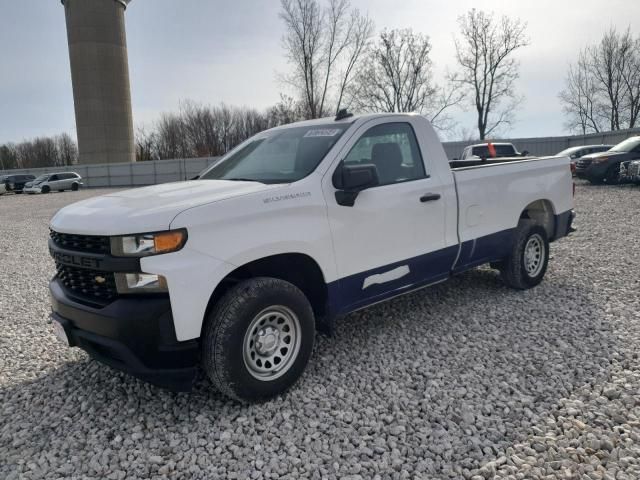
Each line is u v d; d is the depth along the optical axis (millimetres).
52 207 22672
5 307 5984
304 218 3527
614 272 6297
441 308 5191
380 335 4535
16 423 3316
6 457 2938
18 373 4082
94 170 46688
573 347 4102
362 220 3893
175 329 2982
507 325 4648
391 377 3709
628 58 47094
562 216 6062
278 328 3457
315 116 39125
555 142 39000
